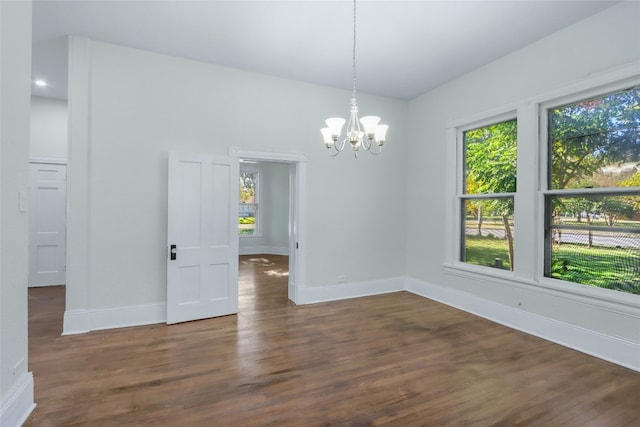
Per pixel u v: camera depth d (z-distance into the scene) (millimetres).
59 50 3504
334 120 2475
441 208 4438
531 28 3039
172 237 3531
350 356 2766
